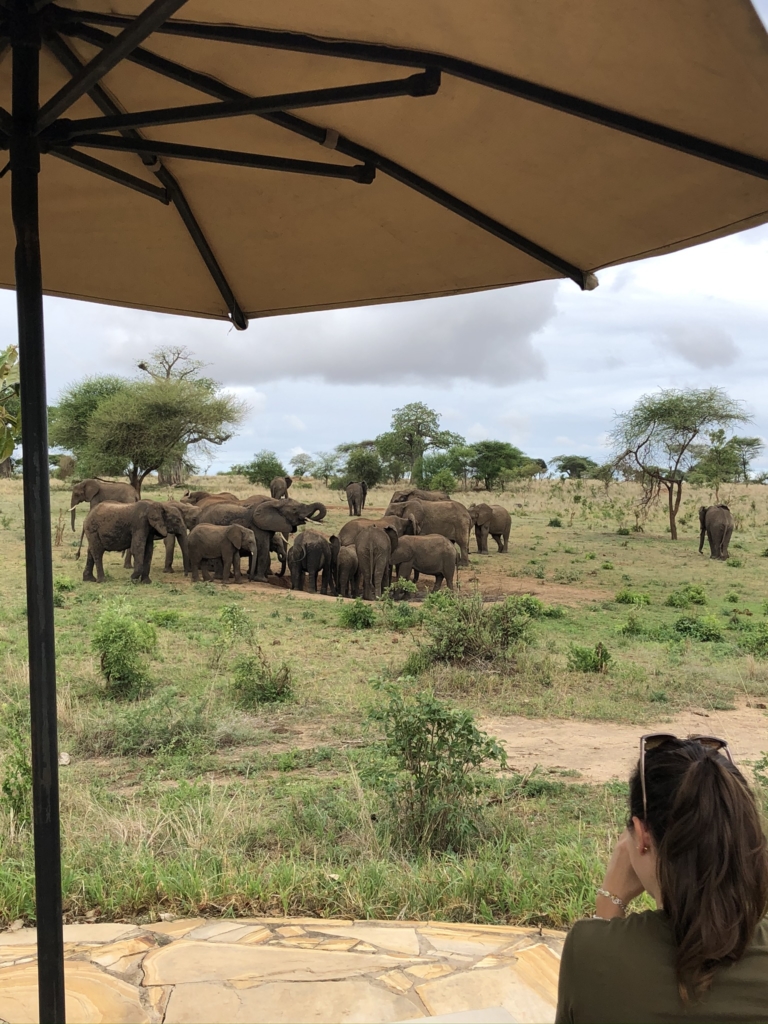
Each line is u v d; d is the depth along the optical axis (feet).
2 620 48.85
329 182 8.58
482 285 9.62
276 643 44.78
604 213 7.82
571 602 64.90
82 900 13.67
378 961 11.23
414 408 222.69
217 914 13.42
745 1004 4.15
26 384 6.18
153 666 37.86
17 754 18.65
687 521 147.02
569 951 4.50
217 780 23.11
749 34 4.64
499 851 17.10
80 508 131.95
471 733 19.10
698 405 118.21
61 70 6.98
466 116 7.04
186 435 131.95
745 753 26.48
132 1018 9.77
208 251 9.46
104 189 8.71
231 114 6.04
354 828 18.56
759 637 45.83
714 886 4.15
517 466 211.82
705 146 6.15
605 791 22.33
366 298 10.16
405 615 52.31
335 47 6.03
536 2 5.10
